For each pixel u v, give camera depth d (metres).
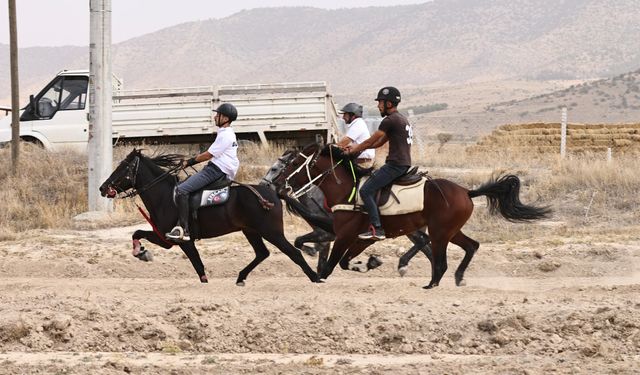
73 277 17.58
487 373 9.61
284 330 11.53
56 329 11.50
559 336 11.06
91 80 23.56
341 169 14.51
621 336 10.96
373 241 14.38
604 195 24.30
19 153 26.25
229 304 12.37
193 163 14.84
